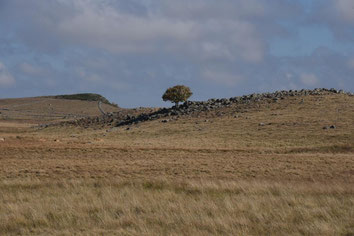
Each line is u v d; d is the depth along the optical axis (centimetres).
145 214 2003
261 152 6462
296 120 9612
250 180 3641
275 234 1695
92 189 2850
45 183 3167
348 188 2750
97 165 4600
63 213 2009
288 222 1867
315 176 4034
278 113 10656
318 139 7619
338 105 10981
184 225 1786
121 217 1923
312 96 12494
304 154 6050
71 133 12650
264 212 2028
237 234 1670
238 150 6600
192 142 7938
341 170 4422
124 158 5531
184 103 14262
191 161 5097
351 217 1942
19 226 1825
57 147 6303
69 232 1722
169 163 4856
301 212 2012
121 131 10900
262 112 11075
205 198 2438
